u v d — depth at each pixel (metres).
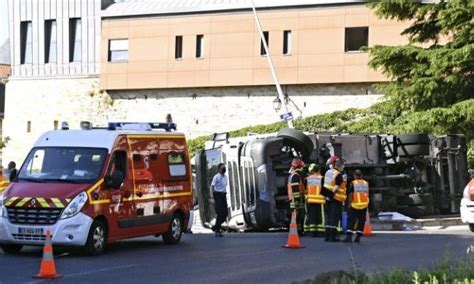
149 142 21.00
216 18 52.44
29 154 19.86
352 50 49.84
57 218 18.16
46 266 15.28
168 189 21.73
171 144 21.98
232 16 52.06
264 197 27.70
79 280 15.02
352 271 13.32
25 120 57.62
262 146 27.89
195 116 53.56
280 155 28.33
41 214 18.23
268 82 51.22
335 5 49.88
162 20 53.81
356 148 31.11
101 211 18.86
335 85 50.34
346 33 49.81
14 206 18.39
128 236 19.95
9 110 58.19
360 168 31.20
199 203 31.23
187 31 53.22
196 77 52.91
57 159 19.50
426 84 35.47
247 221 28.42
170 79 53.56
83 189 18.56
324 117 49.00
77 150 19.58
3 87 76.19
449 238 24.44
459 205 34.12
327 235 22.98
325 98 50.62
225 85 52.25
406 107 36.81
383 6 36.88
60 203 18.22
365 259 18.55
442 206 33.91
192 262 17.95
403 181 32.59
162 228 21.50
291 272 16.28
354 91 49.94
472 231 28.27
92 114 55.94
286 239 24.16
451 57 34.62
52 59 57.12
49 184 18.80
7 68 79.25
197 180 31.23
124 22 54.78
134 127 21.48
